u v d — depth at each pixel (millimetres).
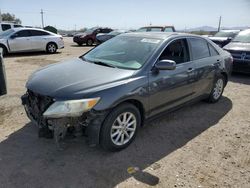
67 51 15914
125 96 3338
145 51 3982
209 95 5430
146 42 4207
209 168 3289
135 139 3928
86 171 3127
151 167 3260
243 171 3252
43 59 11914
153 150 3654
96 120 3174
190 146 3807
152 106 3852
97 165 3250
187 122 4641
